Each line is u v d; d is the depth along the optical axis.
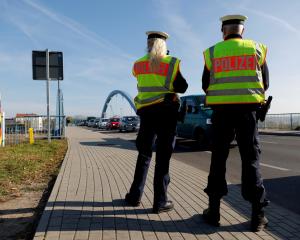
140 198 4.91
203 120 13.76
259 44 4.18
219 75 4.12
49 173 8.11
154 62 4.65
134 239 3.69
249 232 3.92
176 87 4.65
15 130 18.34
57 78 15.92
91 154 11.72
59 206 4.84
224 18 4.24
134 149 13.86
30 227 4.35
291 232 3.94
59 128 20.03
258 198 3.97
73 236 3.75
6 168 8.29
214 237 3.76
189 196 5.51
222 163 4.16
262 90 4.06
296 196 6.02
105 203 5.02
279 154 12.04
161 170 4.61
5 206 5.27
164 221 4.26
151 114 4.67
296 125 28.92
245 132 4.05
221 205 5.04
